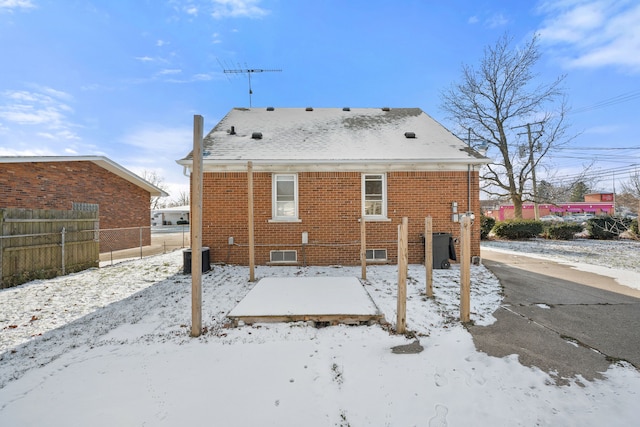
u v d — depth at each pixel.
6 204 10.07
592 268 8.43
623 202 37.69
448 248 8.26
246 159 8.38
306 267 8.42
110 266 9.04
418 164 8.65
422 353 3.56
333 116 11.75
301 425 2.44
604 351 3.59
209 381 3.02
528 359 3.40
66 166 12.08
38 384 2.95
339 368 3.25
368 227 8.73
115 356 3.50
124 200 15.16
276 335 4.04
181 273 7.97
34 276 7.09
